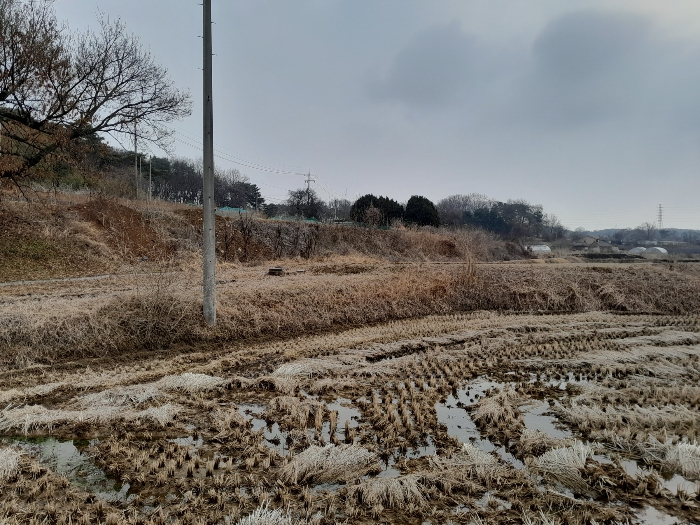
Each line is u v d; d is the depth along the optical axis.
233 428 6.47
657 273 23.77
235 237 32.53
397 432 6.42
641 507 4.82
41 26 17.42
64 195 29.34
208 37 11.71
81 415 6.58
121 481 5.03
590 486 5.18
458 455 5.71
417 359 10.46
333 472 5.24
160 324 11.35
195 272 19.06
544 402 8.00
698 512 4.72
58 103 17.75
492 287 20.66
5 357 9.16
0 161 18.34
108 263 22.11
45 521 4.19
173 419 6.75
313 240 35.06
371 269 24.17
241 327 12.48
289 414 7.04
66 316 10.47
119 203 30.08
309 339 12.43
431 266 25.19
